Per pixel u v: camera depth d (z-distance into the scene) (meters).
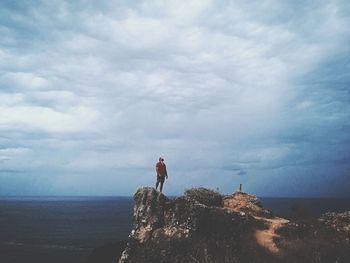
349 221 30.14
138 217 30.09
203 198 33.12
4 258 60.19
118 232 94.38
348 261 23.75
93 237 84.94
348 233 27.95
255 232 28.56
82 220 134.00
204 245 26.66
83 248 69.19
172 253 26.98
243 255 25.44
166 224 29.06
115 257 57.88
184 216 28.67
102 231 97.06
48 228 105.88
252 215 32.06
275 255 25.08
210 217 28.61
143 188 31.25
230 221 28.67
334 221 30.17
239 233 28.03
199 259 25.84
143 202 30.45
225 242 26.84
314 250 25.02
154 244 27.95
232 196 36.44
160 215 29.66
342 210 144.62
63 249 68.25
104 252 62.19
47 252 65.19
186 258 26.27
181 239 27.44
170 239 27.66
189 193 33.62
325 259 24.19
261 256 25.08
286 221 31.67
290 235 27.88
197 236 27.56
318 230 28.22
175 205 29.66
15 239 82.31
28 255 62.66
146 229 29.12
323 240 26.62
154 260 27.20
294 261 24.22
